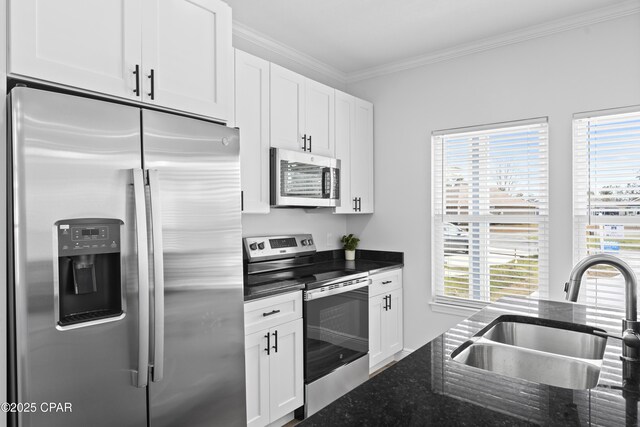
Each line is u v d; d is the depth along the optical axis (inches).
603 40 100.4
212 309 69.7
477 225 121.6
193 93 71.6
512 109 114.0
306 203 109.7
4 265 50.2
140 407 59.3
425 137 130.1
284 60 125.2
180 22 69.9
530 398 35.4
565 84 105.7
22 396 48.6
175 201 63.9
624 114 98.3
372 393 36.5
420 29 110.7
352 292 110.9
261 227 117.0
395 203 136.6
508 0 95.3
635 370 42.0
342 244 146.9
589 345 56.8
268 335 86.8
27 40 51.8
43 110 50.3
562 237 106.1
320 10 100.7
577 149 105.0
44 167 50.2
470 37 116.0
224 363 72.0
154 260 58.9
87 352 53.7
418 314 131.6
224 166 72.0
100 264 58.2
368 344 117.1
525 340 62.7
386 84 138.9
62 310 54.5
